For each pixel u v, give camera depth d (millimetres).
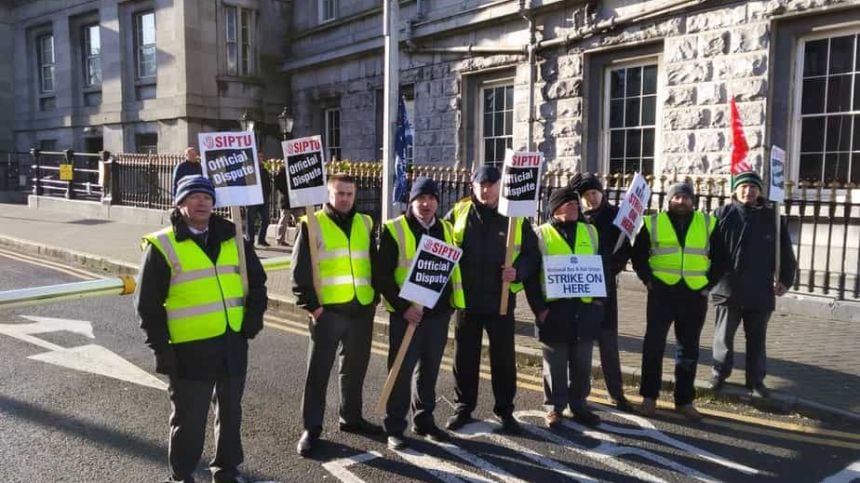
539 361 6965
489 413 5703
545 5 13727
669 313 5613
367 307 5008
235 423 4242
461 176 12156
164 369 3941
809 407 5621
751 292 5781
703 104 11438
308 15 21500
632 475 4574
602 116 13273
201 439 4141
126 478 4367
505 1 14641
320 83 20672
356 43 19016
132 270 11570
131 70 22859
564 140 13742
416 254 4887
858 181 9758
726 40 11070
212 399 4539
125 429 5156
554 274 5332
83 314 8812
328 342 4859
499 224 5277
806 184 9273
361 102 19062
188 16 20500
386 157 9664
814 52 10234
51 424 5230
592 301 5449
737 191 5969
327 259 4871
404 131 9867
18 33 27281
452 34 16078
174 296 4004
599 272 5406
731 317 5918
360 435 5199
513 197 5117
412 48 16891
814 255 9203
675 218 5672
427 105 16891
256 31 21828
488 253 5215
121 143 23156
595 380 6598
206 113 20922
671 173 11883
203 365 4031
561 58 13680
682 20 11641
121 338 7691
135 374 6461
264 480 4418
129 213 18000
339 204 4914
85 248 13359
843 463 4793
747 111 10844
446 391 6262
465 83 15914
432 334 5098
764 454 4938
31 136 27109
